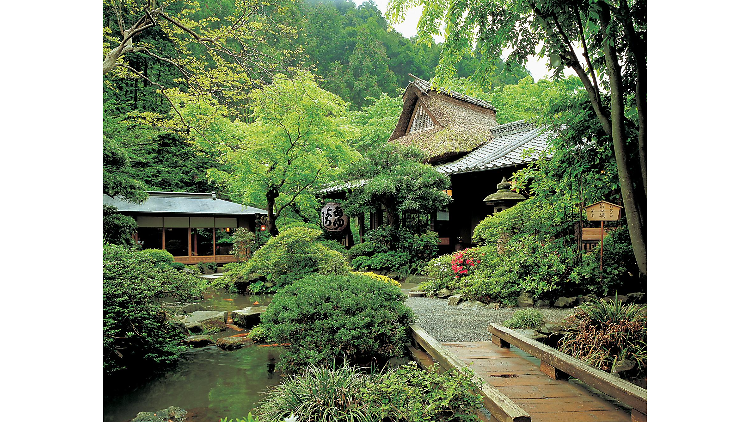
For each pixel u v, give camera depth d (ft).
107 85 54.80
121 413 12.75
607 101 15.43
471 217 43.24
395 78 99.60
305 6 102.12
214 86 27.37
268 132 43.73
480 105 60.75
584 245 25.89
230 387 14.61
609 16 10.68
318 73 91.86
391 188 37.09
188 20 26.58
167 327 18.37
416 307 23.47
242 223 60.29
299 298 15.30
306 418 8.80
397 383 9.15
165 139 67.41
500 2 13.75
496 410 8.31
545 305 22.26
